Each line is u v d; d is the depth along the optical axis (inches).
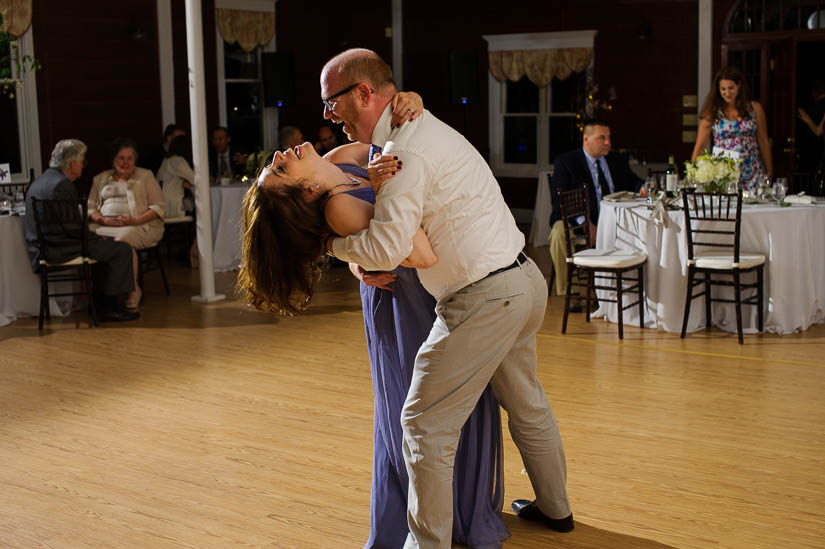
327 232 97.5
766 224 219.3
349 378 190.5
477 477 111.6
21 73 345.4
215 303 271.3
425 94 505.7
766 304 223.5
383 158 92.3
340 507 127.0
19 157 350.0
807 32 404.5
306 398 177.2
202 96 264.2
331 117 99.0
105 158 380.5
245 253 97.5
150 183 279.9
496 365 100.4
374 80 95.8
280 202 94.2
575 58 458.6
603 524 120.2
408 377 107.6
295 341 223.3
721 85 257.9
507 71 477.4
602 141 249.3
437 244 96.0
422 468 100.7
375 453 112.7
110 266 248.5
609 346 213.3
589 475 136.7
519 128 485.4
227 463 143.8
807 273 222.5
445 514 102.0
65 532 120.3
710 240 223.5
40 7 351.3
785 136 413.7
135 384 188.2
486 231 96.0
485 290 96.4
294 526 121.2
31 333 236.2
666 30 435.8
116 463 144.6
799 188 416.2
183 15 407.5
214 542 116.8
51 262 239.6
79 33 366.3
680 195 236.8
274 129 453.4
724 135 261.0
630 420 161.2
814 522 119.8
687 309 219.1
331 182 94.9
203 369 198.8
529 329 105.7
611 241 237.0
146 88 394.9
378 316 107.7
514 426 113.1
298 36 459.5
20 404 175.8
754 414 163.3
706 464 140.3
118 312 252.1
